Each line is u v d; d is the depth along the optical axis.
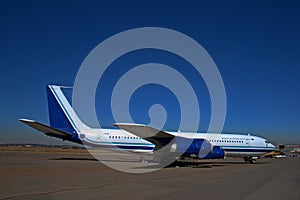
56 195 11.27
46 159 34.97
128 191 12.68
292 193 13.30
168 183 15.88
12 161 29.72
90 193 11.93
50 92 33.91
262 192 13.41
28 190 12.18
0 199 10.14
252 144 37.47
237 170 26.77
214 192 13.04
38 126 30.17
